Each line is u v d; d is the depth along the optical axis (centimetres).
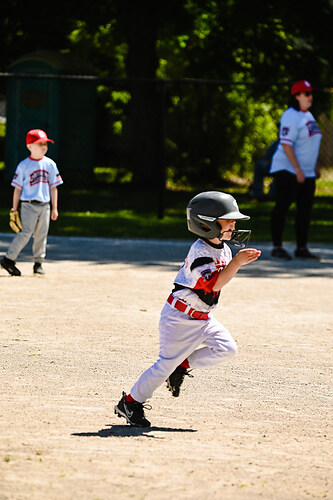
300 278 2920
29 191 2730
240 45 6450
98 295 2481
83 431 1256
